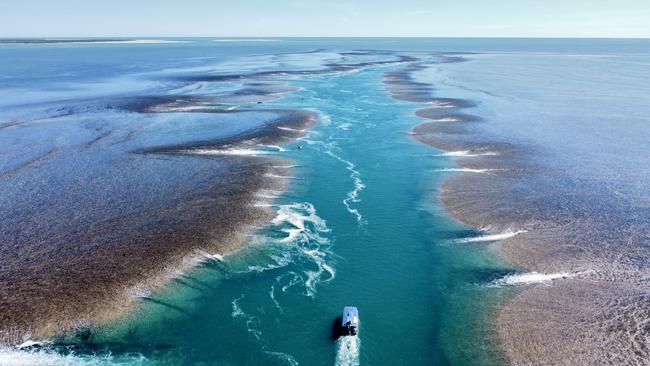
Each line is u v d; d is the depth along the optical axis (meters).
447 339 31.88
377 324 33.47
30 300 34.03
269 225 46.56
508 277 38.19
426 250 42.69
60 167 60.81
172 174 58.69
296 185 56.91
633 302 34.00
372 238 44.72
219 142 72.56
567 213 48.38
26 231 43.59
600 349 29.84
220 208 49.25
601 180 57.34
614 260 39.59
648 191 53.75
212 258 40.59
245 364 30.05
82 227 44.53
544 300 34.88
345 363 30.19
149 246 41.38
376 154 69.00
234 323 33.44
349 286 37.59
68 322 32.53
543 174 59.62
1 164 61.56
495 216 48.25
